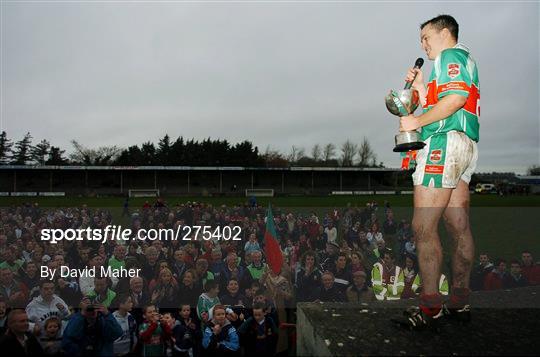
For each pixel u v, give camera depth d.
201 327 6.30
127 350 5.66
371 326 2.59
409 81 2.90
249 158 113.44
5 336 4.80
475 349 2.23
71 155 104.31
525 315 2.81
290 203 47.00
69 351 4.92
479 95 2.74
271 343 5.80
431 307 2.49
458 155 2.56
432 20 2.84
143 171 83.25
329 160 110.50
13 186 78.44
